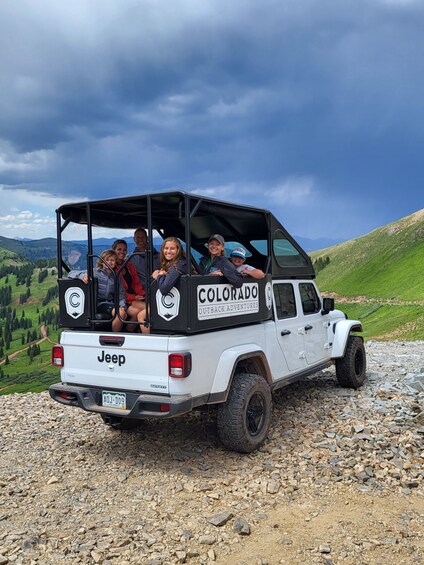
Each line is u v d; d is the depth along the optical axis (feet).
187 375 15.93
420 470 16.52
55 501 14.93
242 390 17.80
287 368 21.99
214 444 19.51
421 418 20.71
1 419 23.90
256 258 24.77
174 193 16.30
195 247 25.57
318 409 23.44
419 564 11.40
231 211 19.49
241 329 18.88
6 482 16.35
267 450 18.62
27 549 12.22
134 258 20.49
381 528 13.03
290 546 12.26
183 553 11.81
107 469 17.38
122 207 20.31
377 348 49.78
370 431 19.80
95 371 17.84
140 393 16.96
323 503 14.51
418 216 499.51
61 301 19.15
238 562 11.62
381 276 413.59
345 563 11.48
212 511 14.11
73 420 23.50
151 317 16.69
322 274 505.66
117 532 12.95
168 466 17.47
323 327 25.58
